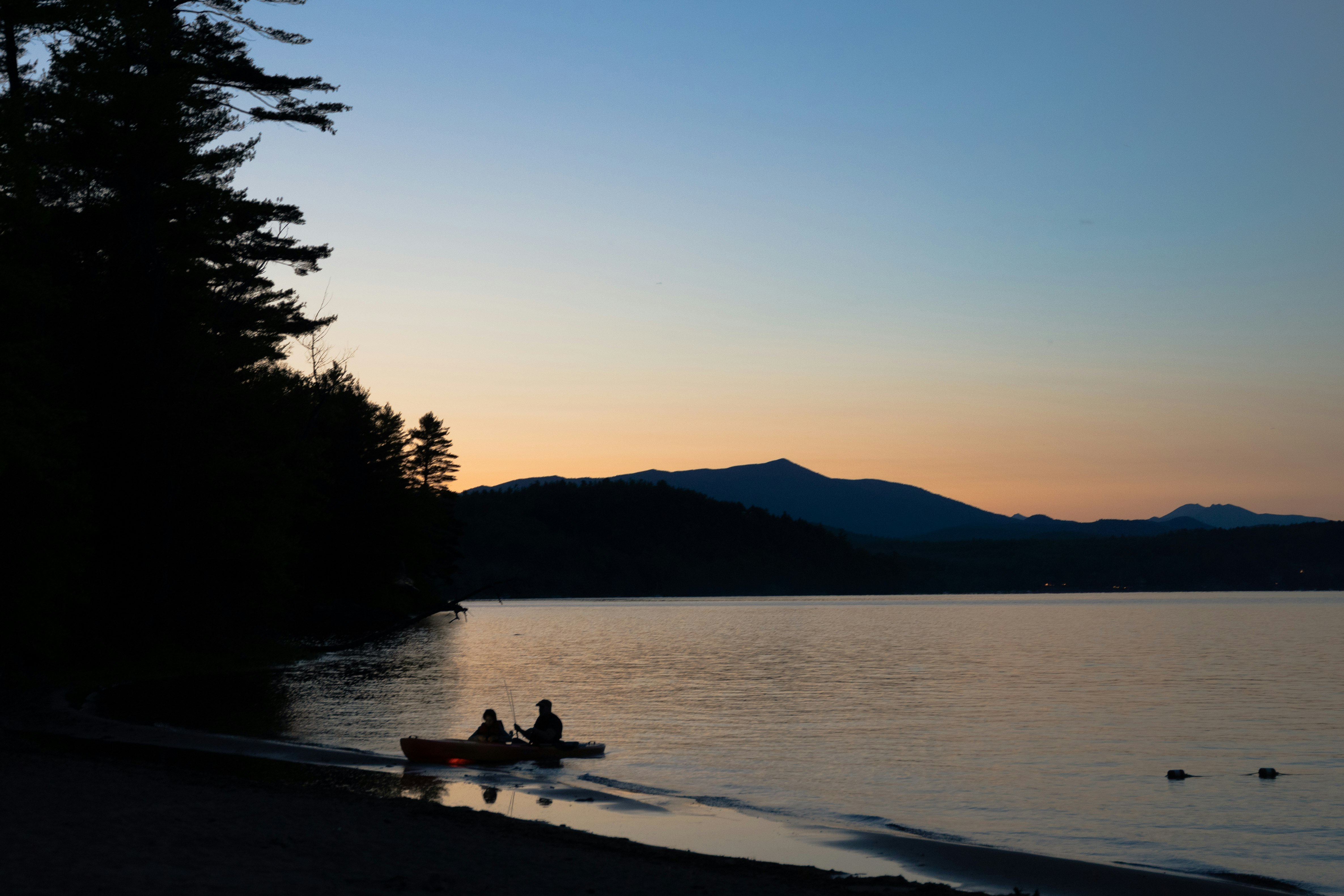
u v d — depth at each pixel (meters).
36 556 30.72
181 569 42.97
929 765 23.77
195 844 10.72
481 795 18.38
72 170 38.47
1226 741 27.91
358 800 15.91
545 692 39.44
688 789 20.22
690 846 15.02
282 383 56.31
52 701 30.12
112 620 41.19
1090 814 18.66
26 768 15.73
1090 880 13.62
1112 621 123.69
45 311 34.47
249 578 44.94
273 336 46.66
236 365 44.88
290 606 59.50
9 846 9.73
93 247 40.53
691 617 139.62
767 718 32.06
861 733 28.98
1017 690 42.41
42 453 29.73
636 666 53.53
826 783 21.28
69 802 12.67
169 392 41.38
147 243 39.84
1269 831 17.39
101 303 39.44
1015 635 91.38
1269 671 52.50
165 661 41.56
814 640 82.75
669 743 26.62
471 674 46.47
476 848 12.52
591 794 18.98
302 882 9.33
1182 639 84.44
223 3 38.12
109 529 40.38
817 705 36.19
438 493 118.56
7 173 26.95
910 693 41.06
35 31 30.55
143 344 40.50
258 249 46.94
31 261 33.88
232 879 9.13
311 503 57.50
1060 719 32.62
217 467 42.00
